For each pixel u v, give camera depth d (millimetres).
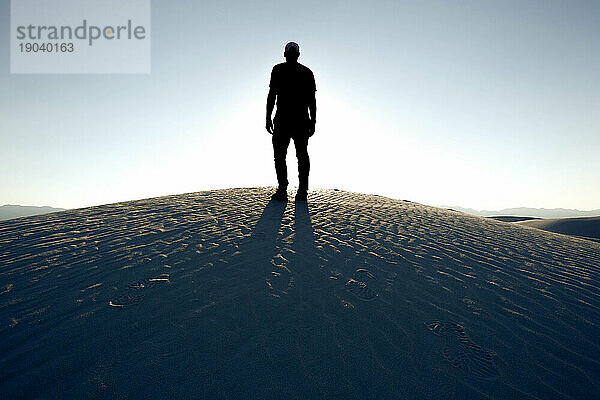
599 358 2268
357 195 9578
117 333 2209
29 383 1774
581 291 3393
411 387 1860
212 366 1918
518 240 5512
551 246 5371
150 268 3273
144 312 2469
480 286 3295
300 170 7254
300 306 2629
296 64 6516
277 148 6961
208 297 2705
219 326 2309
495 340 2385
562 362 2197
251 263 3441
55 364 1921
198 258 3553
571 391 1939
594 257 4914
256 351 2066
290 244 4102
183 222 5074
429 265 3748
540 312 2854
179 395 1700
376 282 3170
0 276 3086
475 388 1895
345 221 5574
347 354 2100
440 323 2543
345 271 3373
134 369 1880
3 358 1971
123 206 6309
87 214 5609
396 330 2404
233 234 4461
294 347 2129
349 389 1809
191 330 2254
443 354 2174
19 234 4418
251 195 7977
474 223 6641
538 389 1936
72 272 3182
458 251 4402
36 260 3484
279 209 6246
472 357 2168
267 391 1755
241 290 2836
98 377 1818
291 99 6551
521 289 3312
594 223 22562
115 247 3887
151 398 1678
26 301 2633
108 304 2584
